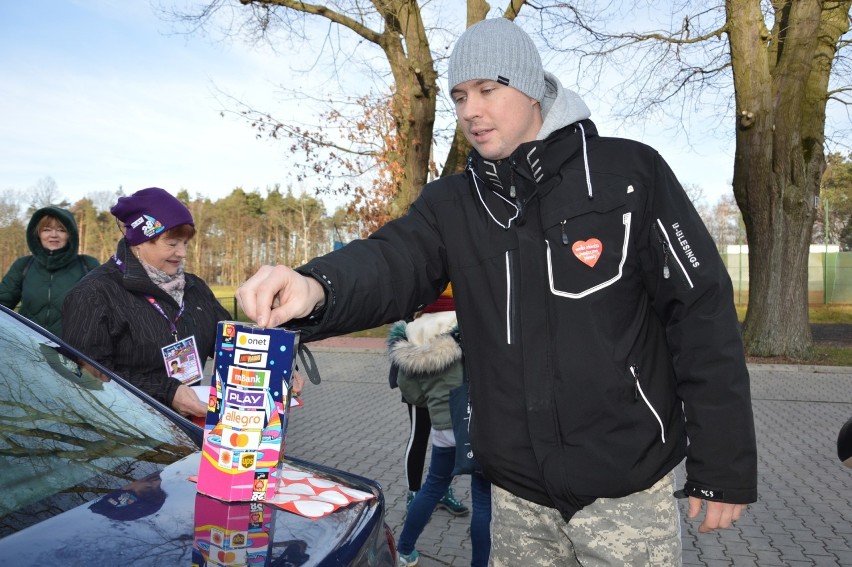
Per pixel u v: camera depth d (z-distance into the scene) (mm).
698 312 1749
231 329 1627
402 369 3580
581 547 1881
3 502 1512
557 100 1866
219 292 46094
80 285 2959
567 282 1795
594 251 1787
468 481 5695
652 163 1841
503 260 1875
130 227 3021
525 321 1831
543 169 1816
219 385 1648
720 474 1736
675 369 1812
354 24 15023
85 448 1793
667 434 1852
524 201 1841
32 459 1683
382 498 1853
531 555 2018
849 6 13734
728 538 4570
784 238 13453
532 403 1817
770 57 14164
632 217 1790
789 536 4609
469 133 1904
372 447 6809
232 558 1367
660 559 1865
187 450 1948
